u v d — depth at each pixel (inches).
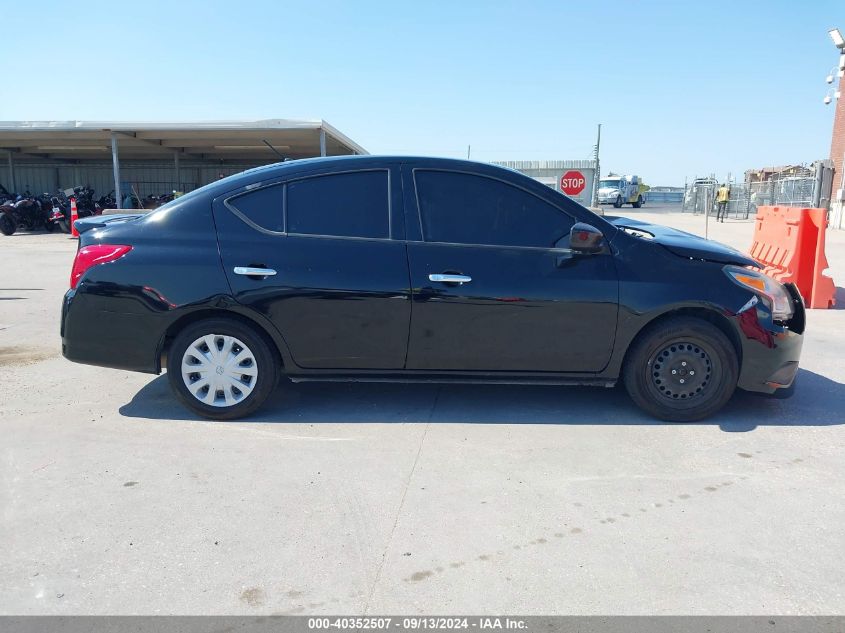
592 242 166.9
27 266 513.0
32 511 133.0
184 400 180.5
